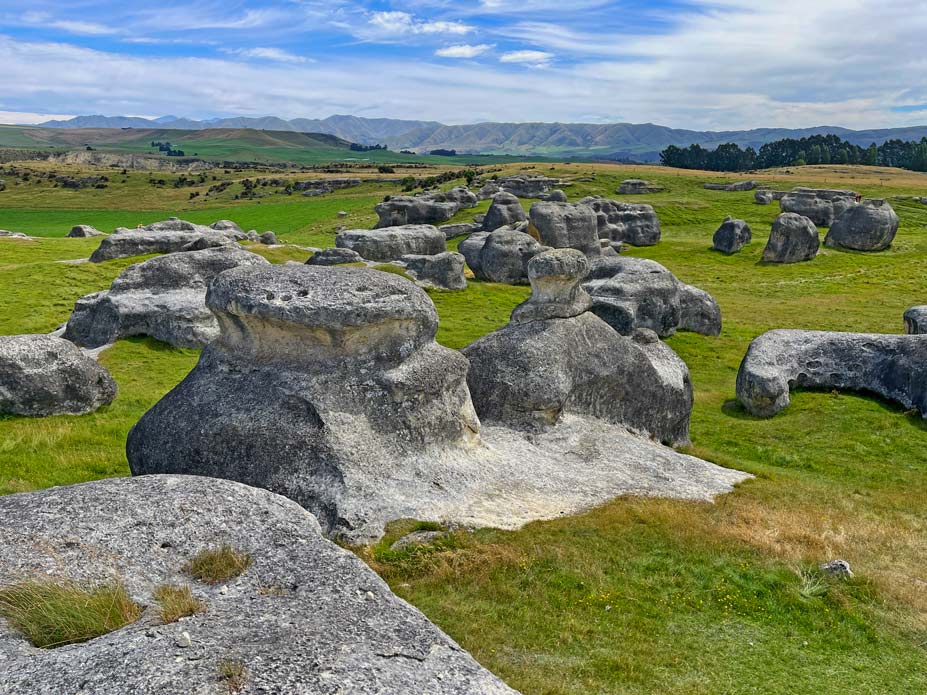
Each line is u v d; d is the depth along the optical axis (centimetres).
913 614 1166
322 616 789
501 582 1120
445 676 724
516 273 4841
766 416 2570
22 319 3406
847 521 1579
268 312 1304
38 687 646
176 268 3209
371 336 1372
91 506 960
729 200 9881
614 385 1927
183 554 902
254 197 13425
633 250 7031
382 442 1335
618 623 1052
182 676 659
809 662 1014
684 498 1580
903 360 2561
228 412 1295
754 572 1231
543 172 12800
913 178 13700
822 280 5559
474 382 1802
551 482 1512
